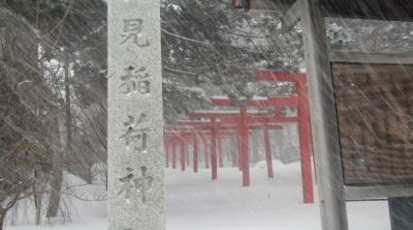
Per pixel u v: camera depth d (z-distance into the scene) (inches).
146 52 167.8
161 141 162.2
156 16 172.1
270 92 682.2
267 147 871.7
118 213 153.7
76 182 527.2
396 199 196.2
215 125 901.8
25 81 257.6
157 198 156.7
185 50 433.1
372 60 160.7
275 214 432.5
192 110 557.9
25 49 286.5
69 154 342.3
